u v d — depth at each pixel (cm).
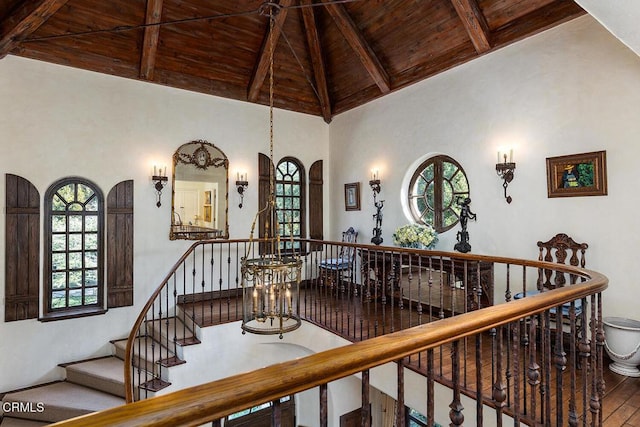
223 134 590
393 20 482
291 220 663
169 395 68
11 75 432
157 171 531
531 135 391
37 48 443
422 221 535
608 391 269
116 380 409
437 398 279
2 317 422
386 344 94
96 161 486
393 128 567
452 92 477
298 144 670
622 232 326
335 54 591
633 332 292
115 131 500
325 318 435
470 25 402
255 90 596
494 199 427
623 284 326
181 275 550
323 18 548
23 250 436
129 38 482
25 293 436
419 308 316
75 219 476
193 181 567
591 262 345
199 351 448
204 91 569
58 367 452
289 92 647
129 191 509
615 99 331
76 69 473
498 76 423
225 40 531
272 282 284
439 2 430
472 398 252
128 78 510
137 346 475
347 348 91
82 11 434
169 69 535
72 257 474
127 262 505
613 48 332
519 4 382
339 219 678
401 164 554
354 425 510
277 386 75
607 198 335
